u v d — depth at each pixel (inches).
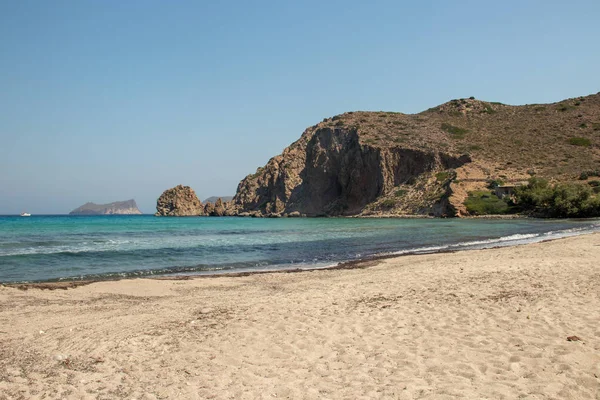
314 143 4463.6
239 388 229.8
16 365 270.5
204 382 239.6
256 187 5713.6
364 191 3880.4
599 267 538.9
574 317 326.3
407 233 1578.5
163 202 6166.3
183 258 949.2
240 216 5310.0
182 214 6008.9
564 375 226.1
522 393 207.2
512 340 283.7
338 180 4151.1
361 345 292.0
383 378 234.2
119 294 536.7
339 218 3550.7
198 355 284.2
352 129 4212.6
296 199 4635.8
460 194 2967.5
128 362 273.6
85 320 392.5
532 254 740.7
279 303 426.6
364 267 754.2
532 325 312.2
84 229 2087.8
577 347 262.8
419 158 3673.7
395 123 4549.7
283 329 335.6
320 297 452.4
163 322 369.4
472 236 1398.9
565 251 750.5
